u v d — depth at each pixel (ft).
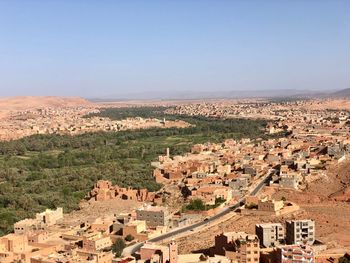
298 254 634.43
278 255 648.79
